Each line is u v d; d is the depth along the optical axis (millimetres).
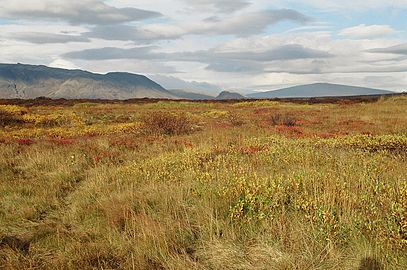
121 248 5973
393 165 9625
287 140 15477
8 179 10938
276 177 8211
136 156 13961
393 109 36031
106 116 34094
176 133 20812
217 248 5680
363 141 14039
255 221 6293
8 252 5957
